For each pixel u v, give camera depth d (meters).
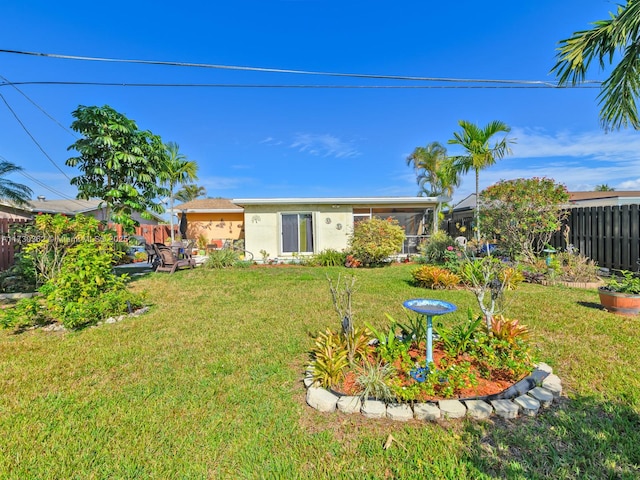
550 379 3.02
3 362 3.79
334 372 3.01
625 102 4.04
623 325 4.66
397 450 2.24
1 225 9.08
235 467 2.13
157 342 4.40
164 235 21.45
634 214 7.85
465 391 2.87
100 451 2.29
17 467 2.14
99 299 5.41
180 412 2.74
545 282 7.72
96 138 8.96
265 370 3.51
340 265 12.59
